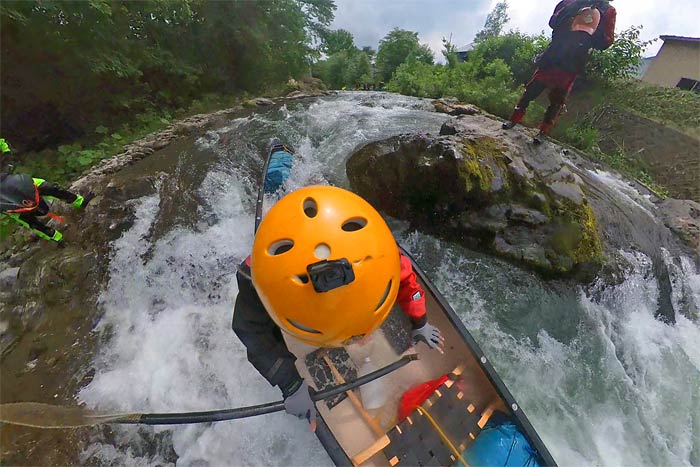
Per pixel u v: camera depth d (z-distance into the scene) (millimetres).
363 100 8625
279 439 2436
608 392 2730
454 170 3293
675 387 2805
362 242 1372
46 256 3834
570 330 3043
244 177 4664
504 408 2080
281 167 4246
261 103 8109
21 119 5734
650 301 3408
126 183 4457
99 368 2965
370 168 3857
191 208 4184
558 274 3211
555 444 2439
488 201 3332
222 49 9102
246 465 2389
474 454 1935
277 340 1751
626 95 8555
